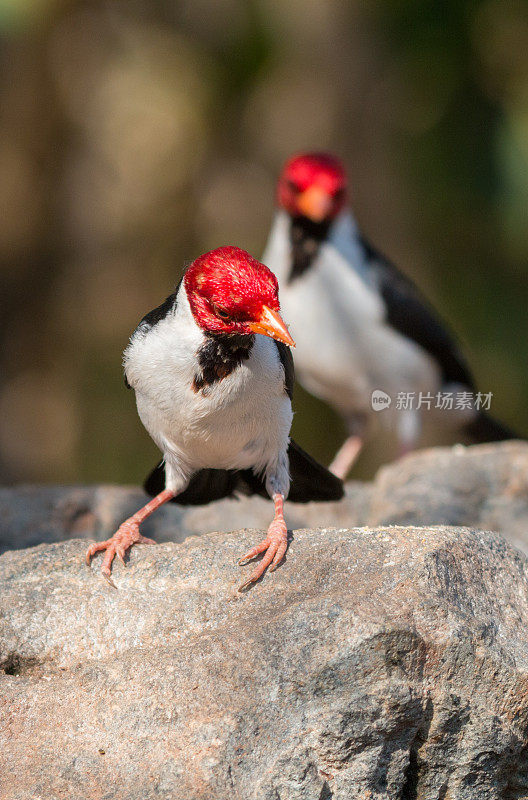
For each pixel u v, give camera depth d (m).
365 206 16.64
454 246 16.33
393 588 5.46
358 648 5.14
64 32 17.00
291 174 11.15
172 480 6.46
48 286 18.20
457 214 15.45
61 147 18.00
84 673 5.36
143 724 5.14
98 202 18.42
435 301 16.30
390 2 14.37
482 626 5.37
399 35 14.55
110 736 5.14
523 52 14.46
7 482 17.42
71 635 5.69
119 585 5.86
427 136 15.02
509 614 5.65
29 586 5.89
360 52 16.27
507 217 14.44
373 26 15.23
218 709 5.12
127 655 5.42
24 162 17.86
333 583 5.64
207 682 5.20
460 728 5.25
